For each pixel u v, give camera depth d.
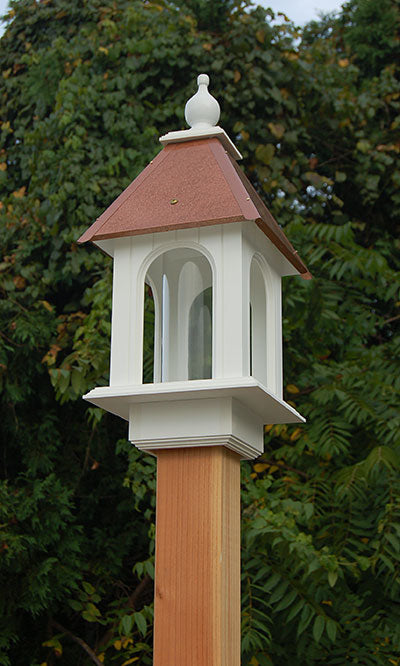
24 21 5.75
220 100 5.29
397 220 5.79
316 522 4.02
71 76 5.16
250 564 3.56
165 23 5.25
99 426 4.82
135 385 1.72
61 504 4.45
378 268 4.37
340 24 6.70
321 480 4.14
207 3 5.52
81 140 4.95
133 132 5.02
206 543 1.69
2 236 4.99
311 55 5.68
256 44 5.25
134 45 5.13
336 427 4.20
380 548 3.70
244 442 1.79
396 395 4.13
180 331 1.88
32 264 4.96
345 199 5.75
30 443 4.71
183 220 1.73
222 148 1.89
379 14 6.18
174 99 5.22
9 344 4.67
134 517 4.89
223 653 1.64
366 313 4.68
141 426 1.75
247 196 1.73
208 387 1.64
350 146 5.64
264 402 1.76
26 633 4.64
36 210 4.96
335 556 3.60
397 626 3.66
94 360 4.14
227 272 1.73
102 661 4.28
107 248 1.90
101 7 5.48
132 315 1.81
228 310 1.71
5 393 4.63
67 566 4.46
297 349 4.69
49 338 4.75
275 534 3.57
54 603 4.48
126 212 1.81
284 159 5.20
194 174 1.83
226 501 1.73
